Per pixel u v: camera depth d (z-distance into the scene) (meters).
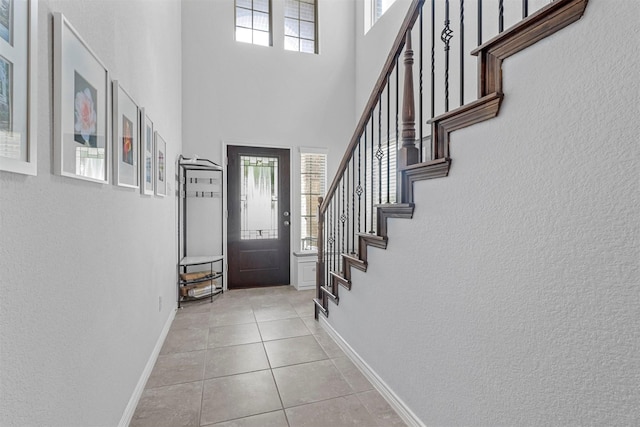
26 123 0.77
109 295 1.39
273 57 4.44
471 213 1.19
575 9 0.83
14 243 0.76
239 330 2.84
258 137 4.36
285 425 1.60
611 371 0.78
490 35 2.54
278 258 4.50
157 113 2.48
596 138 0.80
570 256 0.87
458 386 1.27
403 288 1.64
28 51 0.78
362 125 2.16
